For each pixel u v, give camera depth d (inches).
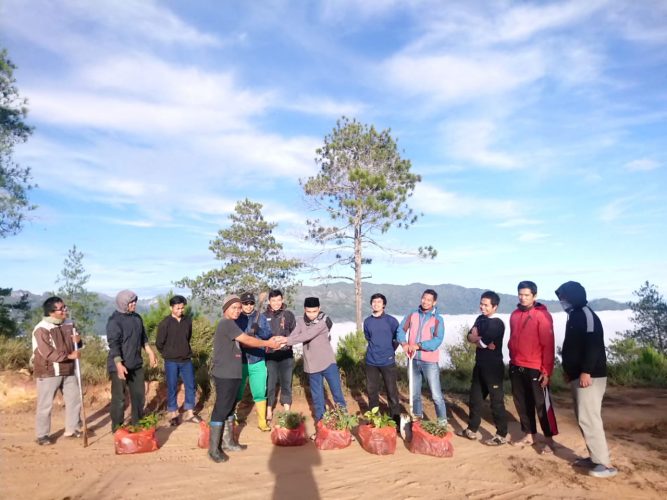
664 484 193.8
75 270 747.4
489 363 255.8
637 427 307.4
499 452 239.1
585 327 207.3
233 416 241.1
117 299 262.1
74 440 252.8
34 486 185.9
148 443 233.3
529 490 187.5
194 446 245.6
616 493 184.5
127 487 186.4
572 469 212.2
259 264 1100.5
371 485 191.8
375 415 244.5
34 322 576.1
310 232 1008.9
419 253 1007.0
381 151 1002.7
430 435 233.8
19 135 639.1
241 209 1142.3
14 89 633.0
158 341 298.0
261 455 231.5
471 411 268.2
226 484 191.0
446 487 190.4
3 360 367.2
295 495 180.7
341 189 1001.5
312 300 270.7
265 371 286.4
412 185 1013.2
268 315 310.8
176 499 175.3
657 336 998.4
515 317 249.6
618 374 506.0
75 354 252.2
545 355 237.5
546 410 237.1
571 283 215.6
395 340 284.2
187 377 305.7
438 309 277.4
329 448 241.4
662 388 465.7
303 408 343.0
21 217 624.1
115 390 255.9
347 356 454.9
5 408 318.3
